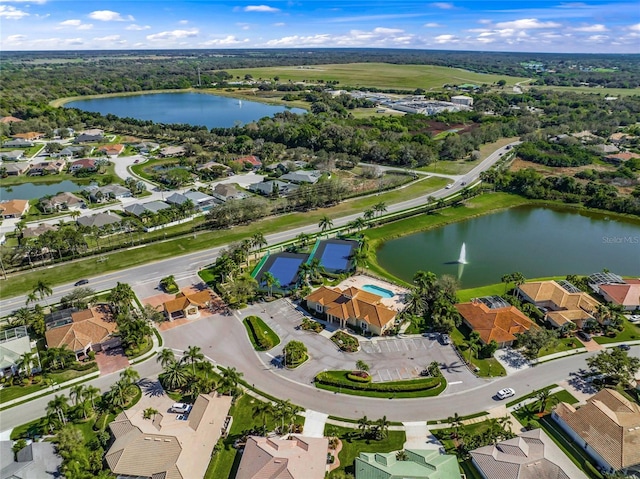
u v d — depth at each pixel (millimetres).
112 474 72250
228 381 88375
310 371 99000
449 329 110000
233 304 124250
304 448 76250
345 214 192875
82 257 152125
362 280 138750
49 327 109375
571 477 73938
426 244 170250
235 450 79250
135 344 106875
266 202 189750
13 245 160125
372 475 71438
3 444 79938
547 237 179000
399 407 89250
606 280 134000
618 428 77938
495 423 85000
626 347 106812
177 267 146250
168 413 86125
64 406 82750
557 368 100250
